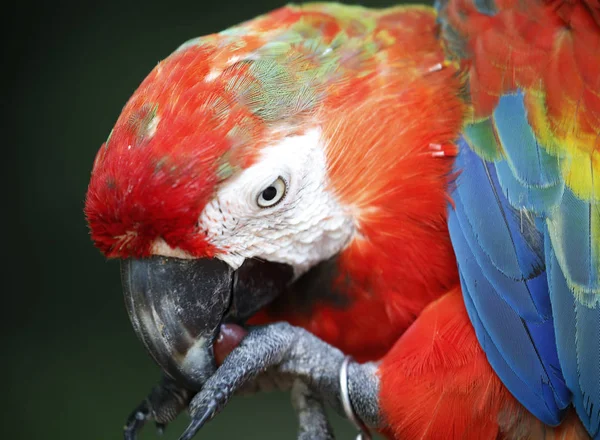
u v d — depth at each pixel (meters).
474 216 3.36
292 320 3.76
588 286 3.30
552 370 3.29
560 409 3.32
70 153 6.89
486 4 3.65
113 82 6.95
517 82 3.44
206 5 6.97
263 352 3.37
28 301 6.79
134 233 3.17
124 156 3.09
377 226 3.46
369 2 6.60
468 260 3.34
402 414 3.36
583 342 3.29
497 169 3.37
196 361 3.31
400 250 3.49
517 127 3.39
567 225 3.32
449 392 3.33
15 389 6.59
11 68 7.02
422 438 3.38
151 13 6.99
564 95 3.40
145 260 3.27
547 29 3.49
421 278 3.53
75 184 6.86
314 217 3.40
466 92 3.51
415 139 3.41
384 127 3.39
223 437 6.47
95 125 6.92
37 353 6.69
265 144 3.22
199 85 3.17
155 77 3.22
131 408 6.48
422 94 3.45
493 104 3.44
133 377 6.63
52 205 6.86
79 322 6.78
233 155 3.16
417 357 3.35
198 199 3.13
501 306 3.30
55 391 6.56
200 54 3.26
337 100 3.35
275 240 3.38
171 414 3.50
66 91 6.96
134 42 6.98
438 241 3.48
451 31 3.64
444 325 3.38
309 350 3.52
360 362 3.86
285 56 3.33
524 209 3.32
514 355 3.29
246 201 3.23
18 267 6.81
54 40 7.03
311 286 3.61
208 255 3.27
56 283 6.82
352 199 3.42
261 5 6.91
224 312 3.34
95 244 3.26
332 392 3.52
